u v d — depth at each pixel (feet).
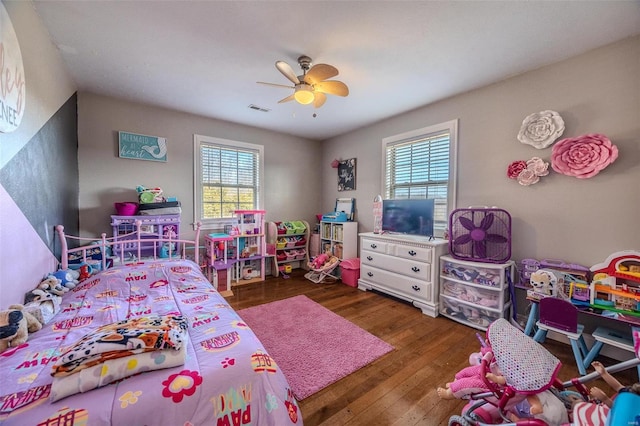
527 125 7.61
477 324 8.01
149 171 10.73
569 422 3.36
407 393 5.30
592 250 6.73
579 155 6.73
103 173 9.77
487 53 6.82
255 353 3.87
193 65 7.52
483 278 7.98
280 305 9.80
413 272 9.55
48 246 6.32
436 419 4.67
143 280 6.91
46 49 6.05
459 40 6.28
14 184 4.67
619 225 6.34
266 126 13.35
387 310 9.41
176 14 5.48
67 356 3.14
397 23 5.71
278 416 3.30
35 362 3.58
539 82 7.50
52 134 6.57
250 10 5.36
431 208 9.57
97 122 9.61
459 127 9.38
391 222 11.07
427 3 5.12
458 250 9.05
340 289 11.78
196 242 10.25
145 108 10.53
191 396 3.10
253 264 13.75
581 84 6.81
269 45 6.55
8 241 4.48
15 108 4.55
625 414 2.57
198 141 11.86
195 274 7.66
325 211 15.90
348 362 6.24
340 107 10.63
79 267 7.31
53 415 2.67
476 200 8.97
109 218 9.89
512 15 5.41
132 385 3.08
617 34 6.01
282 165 14.66
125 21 5.69
